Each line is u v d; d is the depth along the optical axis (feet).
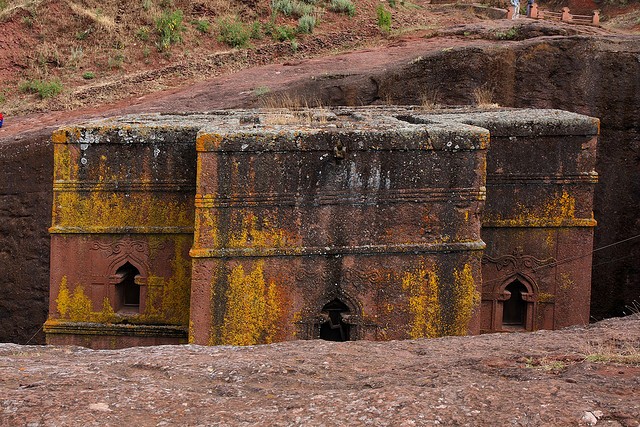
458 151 31.76
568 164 36.94
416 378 16.20
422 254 32.01
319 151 31.17
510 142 36.76
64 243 35.73
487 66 58.90
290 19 88.22
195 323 31.40
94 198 35.42
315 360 18.28
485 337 21.59
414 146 31.45
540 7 117.29
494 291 37.63
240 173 30.99
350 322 31.96
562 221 37.14
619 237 54.95
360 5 92.27
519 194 37.04
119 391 15.42
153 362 18.11
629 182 56.08
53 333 35.99
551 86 58.80
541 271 37.45
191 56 80.48
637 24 94.38
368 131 31.24
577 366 16.38
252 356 18.86
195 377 16.97
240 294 31.45
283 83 62.39
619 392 14.43
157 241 35.70
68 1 85.15
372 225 31.76
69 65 79.10
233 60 79.77
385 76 59.41
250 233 31.35
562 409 13.53
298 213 31.40
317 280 31.73
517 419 13.28
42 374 16.83
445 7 102.12
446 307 32.30
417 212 31.91
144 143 35.12
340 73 61.62
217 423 13.83
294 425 13.64
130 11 85.87
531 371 16.22
